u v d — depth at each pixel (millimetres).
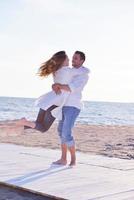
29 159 7844
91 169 6957
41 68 6719
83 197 4875
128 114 76688
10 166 6965
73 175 6289
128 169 7117
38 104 6215
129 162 8070
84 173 6504
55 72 6703
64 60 6711
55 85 6352
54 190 5211
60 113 6285
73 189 5297
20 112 59594
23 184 5527
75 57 6875
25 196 5129
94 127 22547
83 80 6816
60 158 8008
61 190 5223
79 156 8797
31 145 11961
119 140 14758
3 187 5602
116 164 7688
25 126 5457
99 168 7109
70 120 6926
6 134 4824
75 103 6875
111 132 18969
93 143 13344
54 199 4949
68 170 6727
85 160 8094
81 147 12000
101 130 20125
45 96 6371
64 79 6660
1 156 8164
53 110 6160
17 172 6395
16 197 5074
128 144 13328
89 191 5199
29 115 49844
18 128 4906
